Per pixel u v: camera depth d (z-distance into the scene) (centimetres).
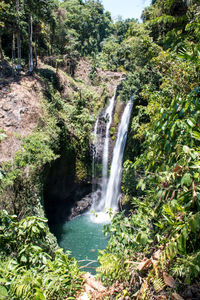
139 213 223
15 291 144
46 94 1450
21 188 764
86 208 1503
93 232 1172
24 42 1856
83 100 1766
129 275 162
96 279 198
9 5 1284
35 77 1515
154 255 157
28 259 190
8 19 1356
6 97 1201
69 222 1316
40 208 812
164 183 163
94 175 1589
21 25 1441
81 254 942
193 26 216
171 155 184
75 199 1497
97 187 1598
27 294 139
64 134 1345
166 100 332
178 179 148
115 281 173
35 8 1478
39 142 1023
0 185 682
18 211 714
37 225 208
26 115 1167
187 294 129
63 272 171
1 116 1098
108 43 4181
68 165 1385
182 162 154
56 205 1386
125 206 1079
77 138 1479
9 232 203
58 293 159
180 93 209
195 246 136
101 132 1681
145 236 167
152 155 212
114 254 211
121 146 1516
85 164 1538
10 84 1305
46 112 1302
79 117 1520
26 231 200
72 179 1438
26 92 1298
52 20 2155
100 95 1986
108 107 1870
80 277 191
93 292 169
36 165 886
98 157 1622
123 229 221
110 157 1631
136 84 1544
